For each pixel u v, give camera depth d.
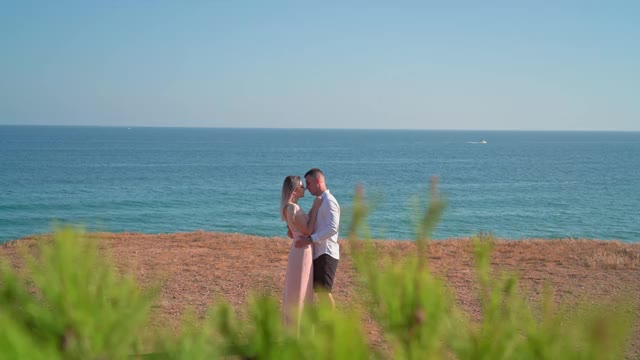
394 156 161.25
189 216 48.53
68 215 46.66
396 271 1.56
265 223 45.56
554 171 106.81
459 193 67.19
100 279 1.53
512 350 1.49
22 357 1.24
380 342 5.64
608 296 9.84
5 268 1.46
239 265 12.99
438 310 1.54
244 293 10.09
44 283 1.46
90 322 1.43
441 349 1.52
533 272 12.27
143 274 11.22
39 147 190.62
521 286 10.52
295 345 1.34
